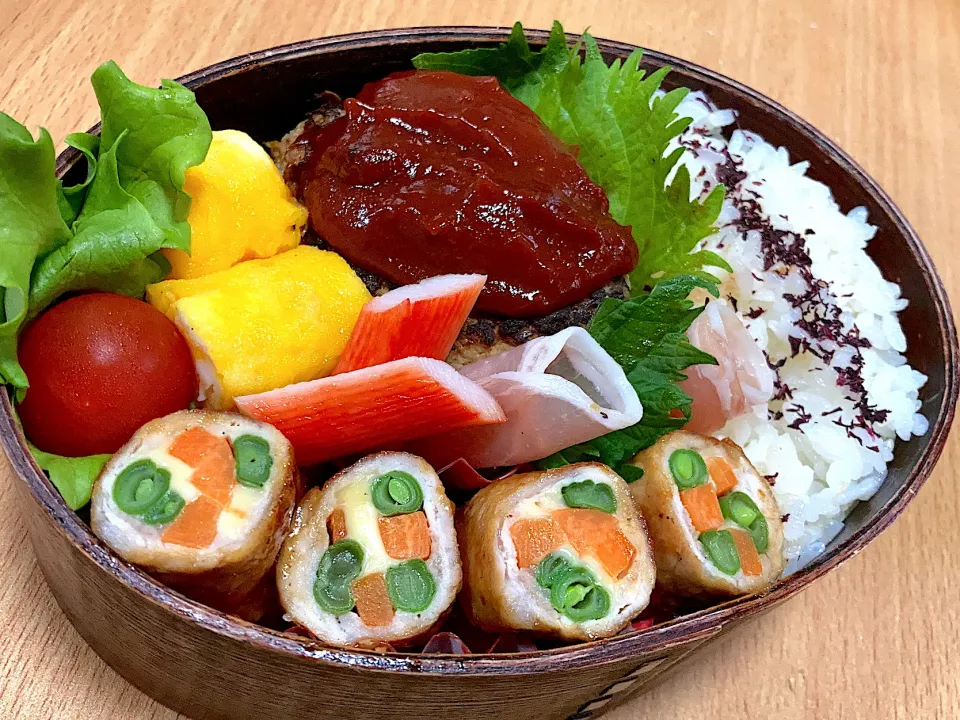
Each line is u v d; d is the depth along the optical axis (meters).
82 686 0.21
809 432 0.25
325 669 0.17
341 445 0.20
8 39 0.28
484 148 0.22
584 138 0.25
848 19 0.36
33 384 0.19
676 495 0.20
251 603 0.19
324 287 0.21
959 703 0.23
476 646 0.20
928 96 0.34
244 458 0.18
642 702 0.22
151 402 0.19
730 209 0.27
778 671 0.23
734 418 0.24
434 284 0.21
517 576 0.19
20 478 0.17
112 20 0.29
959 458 0.26
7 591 0.21
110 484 0.18
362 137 0.22
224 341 0.20
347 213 0.22
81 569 0.18
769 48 0.34
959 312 0.29
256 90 0.25
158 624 0.17
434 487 0.19
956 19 0.36
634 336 0.22
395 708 0.18
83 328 0.19
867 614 0.24
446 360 0.22
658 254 0.25
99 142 0.21
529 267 0.22
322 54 0.25
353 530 0.19
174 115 0.21
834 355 0.26
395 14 0.31
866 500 0.24
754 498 0.21
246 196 0.22
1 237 0.19
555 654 0.17
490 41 0.26
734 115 0.28
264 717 0.20
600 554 0.19
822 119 0.32
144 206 0.20
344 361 0.20
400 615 0.18
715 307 0.24
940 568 0.25
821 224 0.27
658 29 0.33
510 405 0.20
